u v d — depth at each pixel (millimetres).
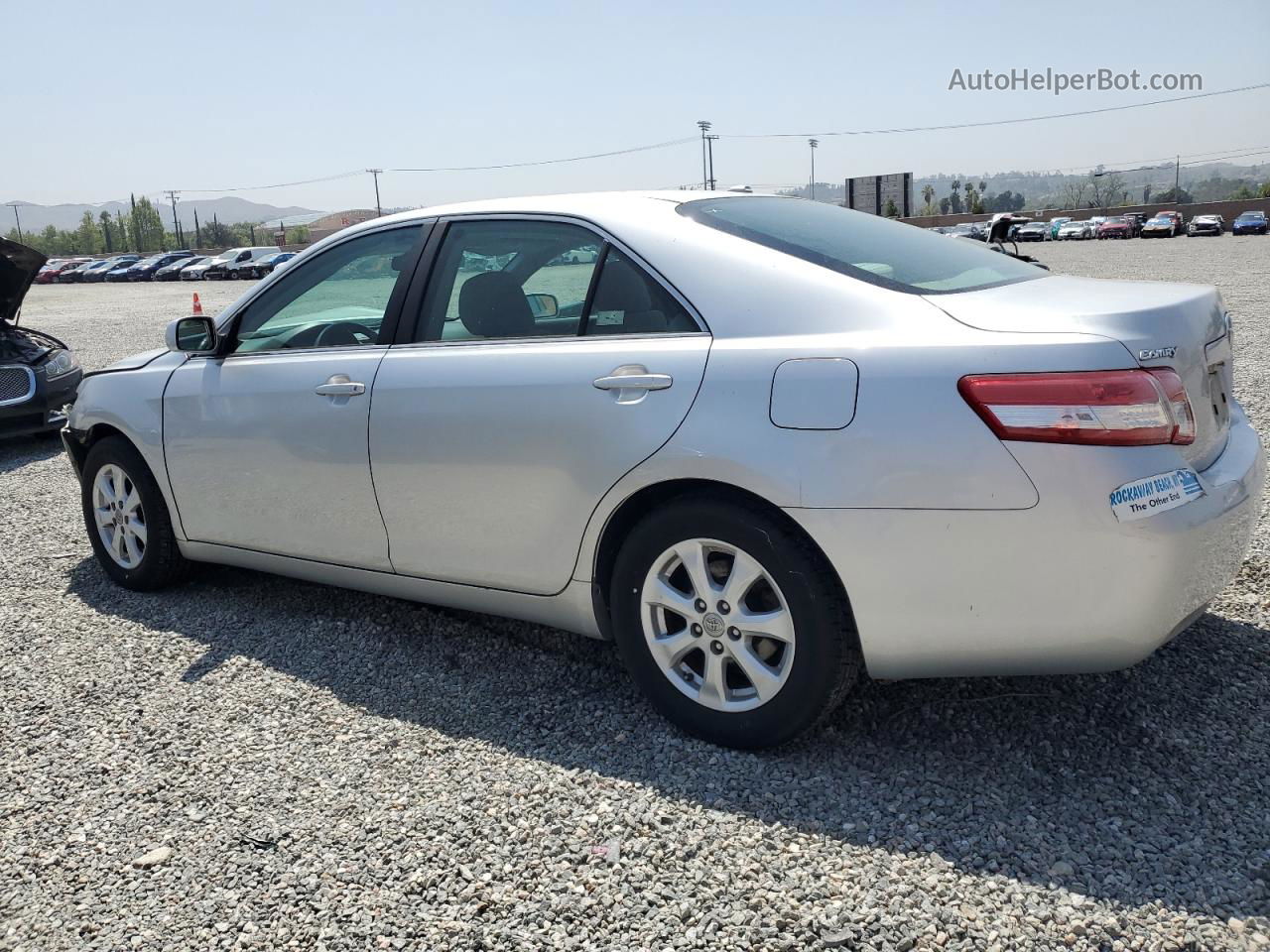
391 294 3635
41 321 24750
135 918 2396
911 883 2338
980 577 2521
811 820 2602
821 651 2715
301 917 2363
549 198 3443
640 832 2600
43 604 4539
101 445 4543
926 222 66812
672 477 2846
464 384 3281
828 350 2678
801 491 2633
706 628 2908
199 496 4188
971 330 2584
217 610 4348
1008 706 3104
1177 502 2455
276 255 56406
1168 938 2109
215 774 3012
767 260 2936
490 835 2631
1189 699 3080
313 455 3705
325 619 4184
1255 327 11469
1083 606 2469
